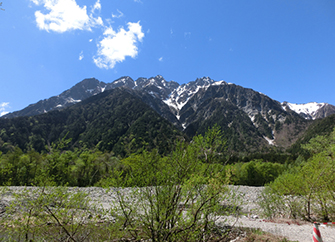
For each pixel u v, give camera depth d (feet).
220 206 19.92
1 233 18.66
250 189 98.22
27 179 106.42
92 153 124.98
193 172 19.90
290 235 30.55
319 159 43.39
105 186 19.94
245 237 27.76
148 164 19.36
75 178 117.08
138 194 18.70
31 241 18.63
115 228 18.56
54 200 19.20
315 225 24.54
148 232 18.63
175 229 18.39
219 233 23.21
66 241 19.29
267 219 42.27
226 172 19.34
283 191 45.91
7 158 113.91
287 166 191.01
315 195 41.29
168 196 18.75
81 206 20.31
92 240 19.88
